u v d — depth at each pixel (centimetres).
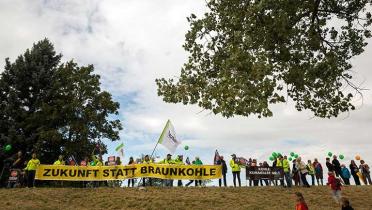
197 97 1642
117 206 2169
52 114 4594
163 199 2275
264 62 1407
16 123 4497
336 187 2105
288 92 1819
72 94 5103
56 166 2650
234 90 1416
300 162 2636
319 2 1662
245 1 1608
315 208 2069
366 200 2245
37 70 4938
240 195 2369
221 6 1662
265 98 1396
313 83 1748
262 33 1591
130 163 2791
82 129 4822
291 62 1688
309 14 1733
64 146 4756
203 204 2175
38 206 2106
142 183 2817
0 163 4350
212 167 2680
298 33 1677
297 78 1650
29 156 4450
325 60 1653
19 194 2369
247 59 1450
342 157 2973
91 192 2484
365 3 1747
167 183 2725
